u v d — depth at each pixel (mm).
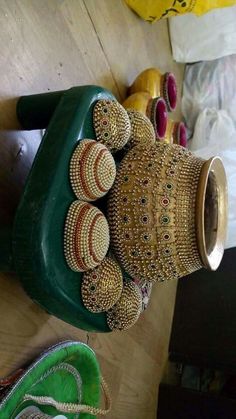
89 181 442
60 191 431
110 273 464
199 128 1245
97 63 749
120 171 489
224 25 1121
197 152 1230
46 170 434
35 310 573
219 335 1156
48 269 415
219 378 1187
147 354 982
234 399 1053
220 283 1194
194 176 471
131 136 534
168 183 466
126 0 863
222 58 1254
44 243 411
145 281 549
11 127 543
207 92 1257
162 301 1101
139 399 934
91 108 481
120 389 831
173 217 459
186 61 1197
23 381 501
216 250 521
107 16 790
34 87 584
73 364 619
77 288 448
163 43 1104
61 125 459
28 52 576
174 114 1206
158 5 893
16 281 538
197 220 457
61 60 645
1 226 493
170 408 1063
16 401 491
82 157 442
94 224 437
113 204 479
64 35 656
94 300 454
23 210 421
